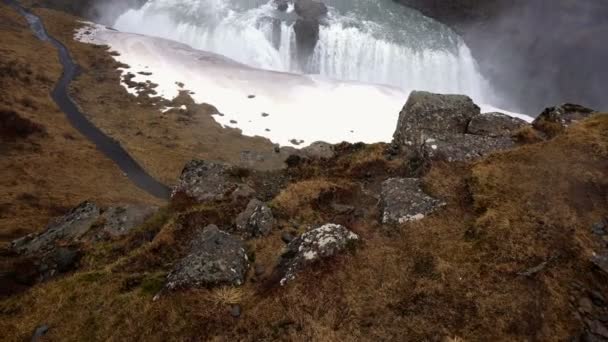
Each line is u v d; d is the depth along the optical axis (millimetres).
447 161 12969
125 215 18016
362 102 80250
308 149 18047
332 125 72688
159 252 12898
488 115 15312
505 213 10055
